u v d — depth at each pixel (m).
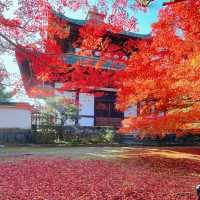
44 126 24.02
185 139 26.30
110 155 18.53
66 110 24.91
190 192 11.35
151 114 15.73
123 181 12.62
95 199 10.25
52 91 17.44
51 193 10.69
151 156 18.69
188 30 12.38
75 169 14.33
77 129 24.88
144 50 14.35
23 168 14.12
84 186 11.63
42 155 17.70
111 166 15.41
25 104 23.44
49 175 13.05
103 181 12.46
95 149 21.12
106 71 15.66
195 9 11.54
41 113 24.39
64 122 24.89
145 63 14.38
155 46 13.88
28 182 11.91
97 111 28.38
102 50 15.27
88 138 24.83
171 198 10.59
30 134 23.38
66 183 11.95
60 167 14.60
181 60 13.47
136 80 14.55
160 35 13.59
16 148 20.70
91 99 28.23
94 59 15.72
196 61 12.47
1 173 13.09
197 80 12.91
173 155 19.45
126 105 15.68
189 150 21.97
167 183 12.67
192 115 14.14
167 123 14.74
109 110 28.69
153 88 14.27
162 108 15.06
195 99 14.09
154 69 14.12
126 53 16.00
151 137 25.52
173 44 13.38
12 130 22.91
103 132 25.45
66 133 24.48
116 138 25.31
